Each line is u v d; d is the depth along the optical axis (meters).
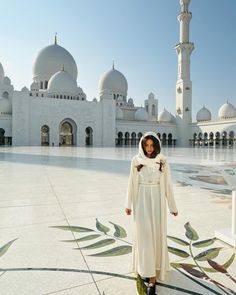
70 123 56.53
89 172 11.24
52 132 53.34
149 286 2.54
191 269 2.99
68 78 59.50
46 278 2.76
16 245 3.58
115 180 9.02
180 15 56.72
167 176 2.94
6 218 4.72
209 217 4.88
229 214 5.07
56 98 55.91
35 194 6.68
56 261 3.14
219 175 10.46
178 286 2.65
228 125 48.56
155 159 2.87
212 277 2.82
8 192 6.92
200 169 12.57
